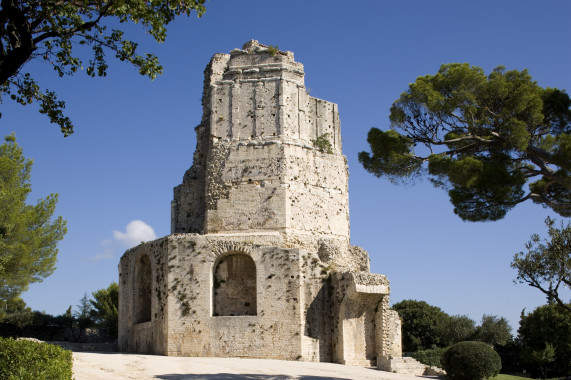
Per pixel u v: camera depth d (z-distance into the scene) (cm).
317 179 5059
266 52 5181
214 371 3528
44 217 4769
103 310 7575
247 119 5044
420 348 7238
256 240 4709
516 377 4897
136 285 4950
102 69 2236
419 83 3291
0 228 4322
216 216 4888
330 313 4516
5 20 1931
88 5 2177
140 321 4912
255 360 4119
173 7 2130
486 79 3238
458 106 3219
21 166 4716
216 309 4522
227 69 5206
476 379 4069
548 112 3309
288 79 5119
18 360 2147
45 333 5800
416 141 3375
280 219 4791
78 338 6056
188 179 5272
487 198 3144
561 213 3541
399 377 3872
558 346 6256
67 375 2202
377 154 3384
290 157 4941
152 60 2242
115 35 2206
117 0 2041
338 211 5131
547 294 3366
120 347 4978
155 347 4528
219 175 4956
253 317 4359
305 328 4366
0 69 1892
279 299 4375
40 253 4631
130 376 3216
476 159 3119
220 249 4516
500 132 3128
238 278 4578
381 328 4584
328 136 5225
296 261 4425
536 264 3356
